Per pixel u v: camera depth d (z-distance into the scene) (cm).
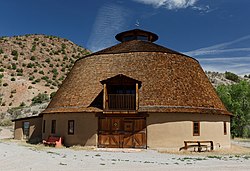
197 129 2648
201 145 2577
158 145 2548
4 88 9312
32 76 11306
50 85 10500
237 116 5462
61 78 12181
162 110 2564
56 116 2948
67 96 2972
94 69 3025
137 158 1977
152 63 2909
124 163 1706
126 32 3653
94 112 2677
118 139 2627
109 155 2127
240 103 5475
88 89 2883
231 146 3098
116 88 2775
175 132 2572
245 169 1545
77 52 17225
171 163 1755
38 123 3606
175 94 2698
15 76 10750
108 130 2656
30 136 3591
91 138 2664
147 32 3653
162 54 2995
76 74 3144
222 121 2866
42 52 15112
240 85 5609
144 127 2600
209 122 2723
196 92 2809
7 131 5225
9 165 1572
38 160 1770
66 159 1842
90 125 2688
